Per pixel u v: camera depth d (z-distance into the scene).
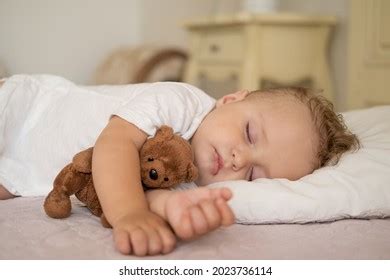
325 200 0.83
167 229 0.66
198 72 2.23
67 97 1.11
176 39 2.95
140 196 0.72
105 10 3.05
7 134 1.09
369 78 1.80
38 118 1.11
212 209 0.62
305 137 0.96
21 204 0.94
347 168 0.91
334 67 2.17
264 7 2.14
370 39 1.79
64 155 1.02
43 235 0.73
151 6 3.13
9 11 2.53
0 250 0.67
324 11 2.21
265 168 0.93
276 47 1.95
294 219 0.82
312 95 1.07
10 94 1.11
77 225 0.78
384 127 1.10
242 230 0.78
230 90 2.57
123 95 1.04
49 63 2.75
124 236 0.64
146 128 0.84
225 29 2.03
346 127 1.08
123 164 0.75
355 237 0.76
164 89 0.95
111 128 0.83
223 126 0.94
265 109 0.97
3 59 2.47
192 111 0.95
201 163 0.93
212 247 0.69
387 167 0.91
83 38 2.92
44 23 2.70
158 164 0.78
